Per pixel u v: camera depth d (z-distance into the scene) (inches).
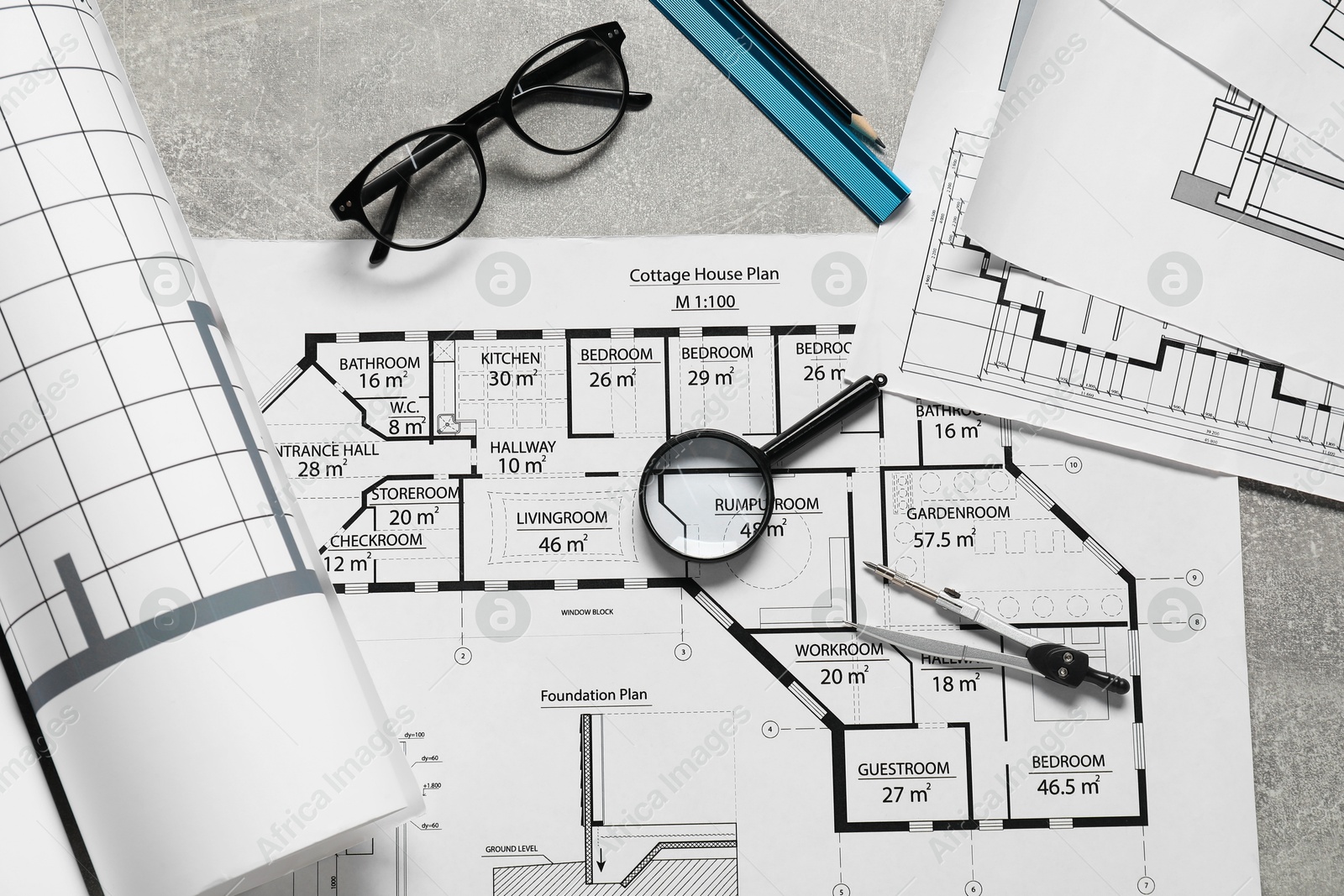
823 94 26.3
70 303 21.1
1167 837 25.4
